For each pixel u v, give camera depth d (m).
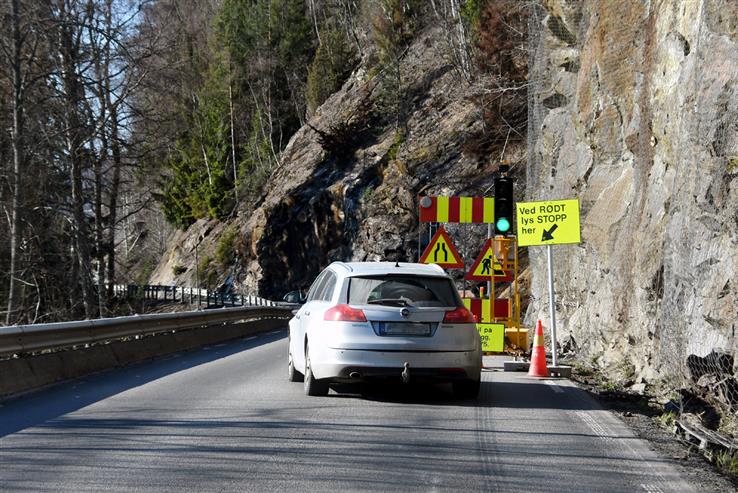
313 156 66.25
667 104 14.75
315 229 59.50
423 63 60.34
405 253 48.00
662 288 13.34
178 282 78.50
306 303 12.59
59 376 13.49
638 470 7.18
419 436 8.48
